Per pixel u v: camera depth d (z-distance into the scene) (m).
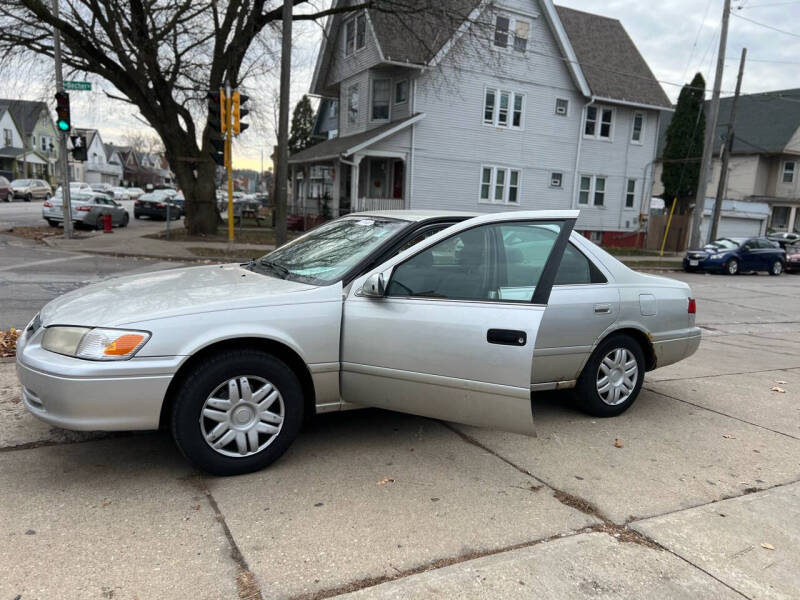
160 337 3.22
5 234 20.12
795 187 39.41
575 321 4.46
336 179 25.08
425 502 3.31
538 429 4.54
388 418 4.59
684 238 31.12
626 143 29.59
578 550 2.88
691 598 2.57
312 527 3.00
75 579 2.51
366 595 2.48
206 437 3.39
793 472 3.93
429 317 3.57
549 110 27.09
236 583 2.54
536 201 27.56
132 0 18.19
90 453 3.77
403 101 24.56
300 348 3.57
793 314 12.99
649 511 3.31
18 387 4.89
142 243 18.97
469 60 24.36
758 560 2.87
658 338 4.98
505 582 2.61
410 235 3.99
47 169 64.06
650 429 4.65
